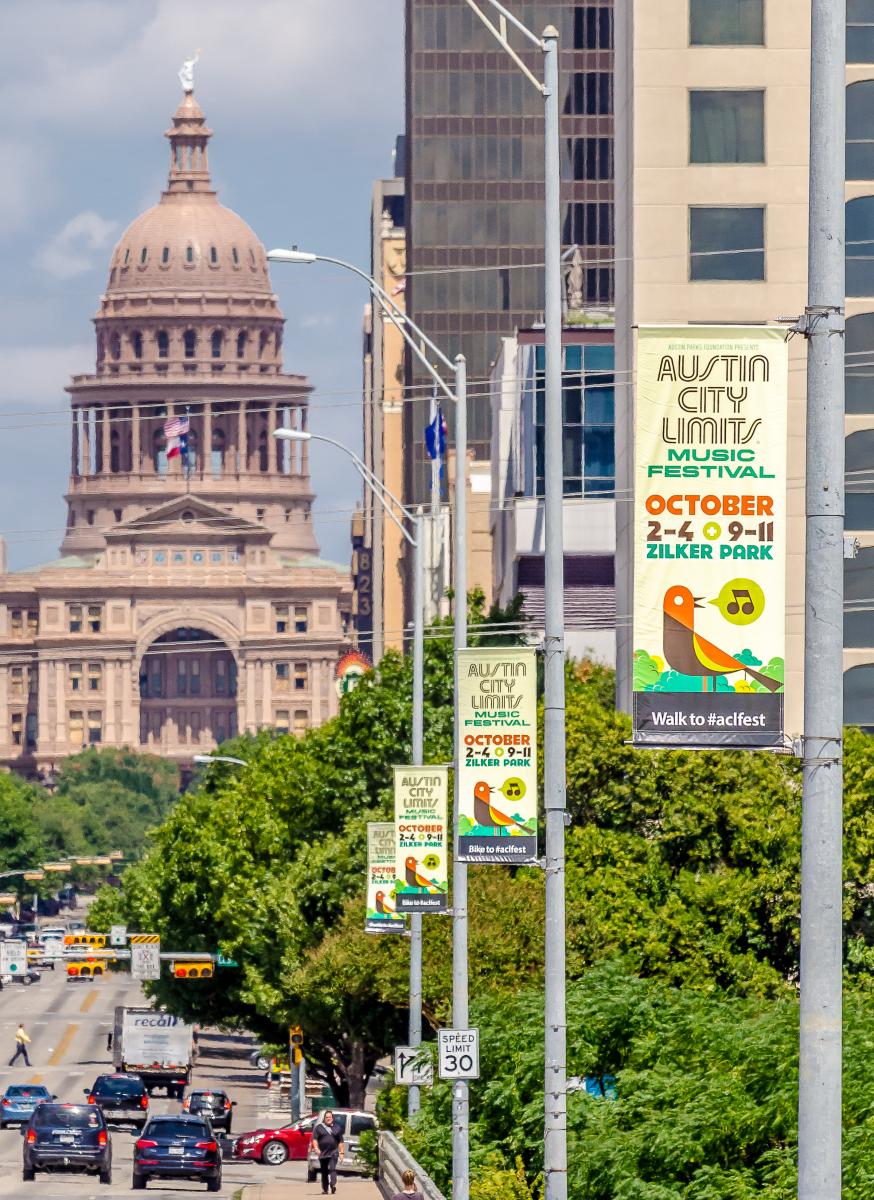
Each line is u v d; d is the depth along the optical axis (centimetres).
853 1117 9000
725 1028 10306
